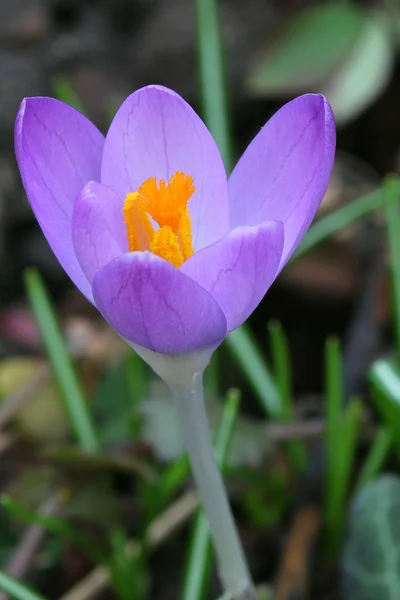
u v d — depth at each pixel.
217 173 0.25
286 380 0.34
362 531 0.32
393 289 0.34
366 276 0.44
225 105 0.37
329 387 0.32
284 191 0.24
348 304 0.46
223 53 0.38
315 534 0.34
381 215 0.47
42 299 0.34
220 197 0.25
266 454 0.34
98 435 0.35
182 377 0.24
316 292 0.46
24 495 0.35
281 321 0.47
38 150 0.24
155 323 0.22
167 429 0.34
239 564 0.26
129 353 0.35
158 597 0.35
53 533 0.35
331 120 0.23
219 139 0.37
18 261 0.50
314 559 0.34
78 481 0.34
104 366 0.43
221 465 0.31
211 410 0.35
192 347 0.23
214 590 0.34
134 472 0.34
